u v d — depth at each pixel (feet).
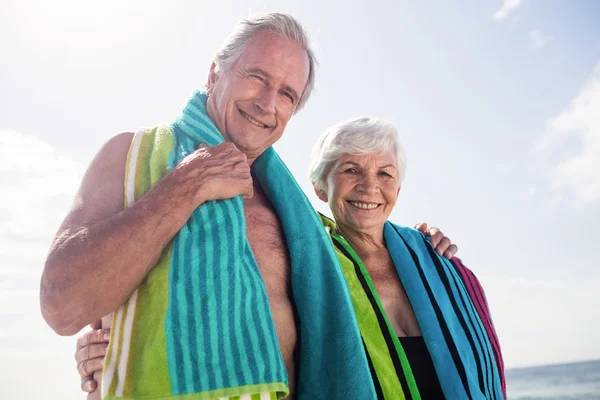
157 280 4.75
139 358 4.46
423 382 7.41
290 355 6.09
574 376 97.40
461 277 8.89
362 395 5.75
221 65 6.31
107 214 5.08
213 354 4.60
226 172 5.23
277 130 6.34
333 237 8.27
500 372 8.39
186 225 5.08
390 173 8.50
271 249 6.21
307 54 6.56
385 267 8.47
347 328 6.00
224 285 4.88
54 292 4.49
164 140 5.59
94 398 5.23
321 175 8.84
